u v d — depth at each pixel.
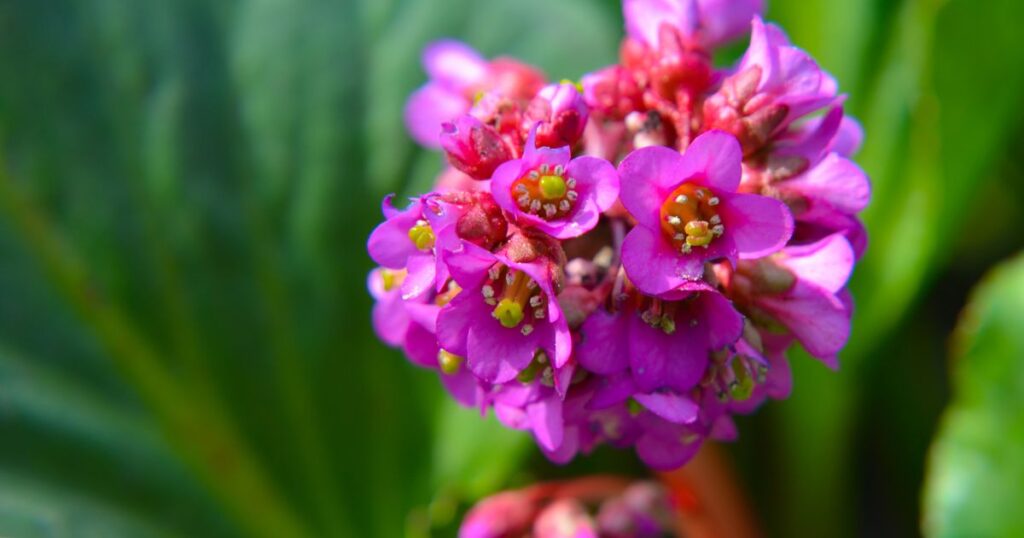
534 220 0.27
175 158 0.38
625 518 0.35
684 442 0.29
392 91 0.39
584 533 0.35
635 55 0.30
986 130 0.39
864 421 0.46
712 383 0.28
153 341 0.38
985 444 0.37
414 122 0.33
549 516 0.35
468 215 0.27
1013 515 0.36
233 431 0.39
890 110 0.41
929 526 0.37
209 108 0.39
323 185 0.39
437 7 0.40
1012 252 0.47
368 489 0.39
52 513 0.36
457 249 0.27
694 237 0.27
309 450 0.39
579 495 0.36
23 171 0.38
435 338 0.29
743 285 0.28
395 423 0.39
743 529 0.38
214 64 0.39
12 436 0.36
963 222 0.41
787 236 0.27
